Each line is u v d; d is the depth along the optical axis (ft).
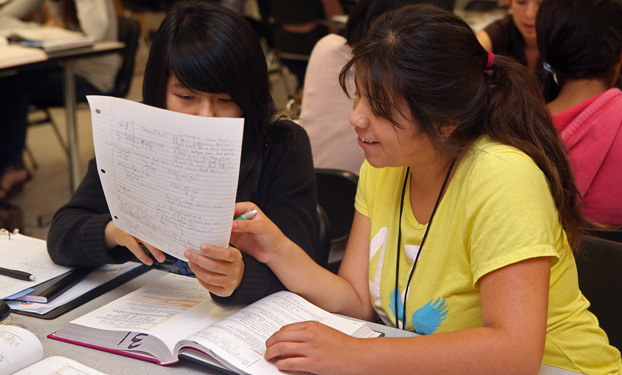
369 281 3.61
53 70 10.98
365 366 2.49
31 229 9.50
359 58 2.86
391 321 3.50
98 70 11.18
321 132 6.02
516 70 3.07
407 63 2.71
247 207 3.32
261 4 15.46
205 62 3.41
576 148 4.79
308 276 3.40
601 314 3.62
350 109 5.88
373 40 2.85
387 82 2.74
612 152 4.75
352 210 5.60
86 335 2.86
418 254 3.29
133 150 2.58
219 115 3.72
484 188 2.84
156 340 2.71
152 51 3.65
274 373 2.51
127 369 2.61
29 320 3.08
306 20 13.69
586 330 3.23
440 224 3.18
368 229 3.74
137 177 2.65
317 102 5.98
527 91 3.02
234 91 3.57
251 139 3.97
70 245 3.56
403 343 2.56
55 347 2.79
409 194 3.47
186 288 3.45
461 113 2.87
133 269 3.79
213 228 2.64
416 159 3.04
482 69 2.99
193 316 3.02
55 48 8.86
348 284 3.64
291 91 15.53
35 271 3.57
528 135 2.97
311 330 2.58
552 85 5.32
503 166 2.83
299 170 4.19
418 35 2.74
